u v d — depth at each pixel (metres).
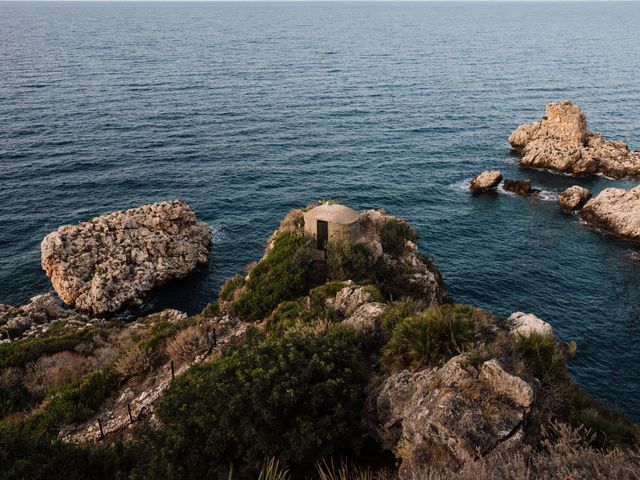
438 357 13.56
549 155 68.19
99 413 17.67
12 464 11.82
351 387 13.09
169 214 45.97
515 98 103.75
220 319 23.58
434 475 8.76
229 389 12.62
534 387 10.98
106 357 23.36
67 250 40.62
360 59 157.75
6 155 66.06
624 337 35.34
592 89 110.31
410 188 61.31
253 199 57.50
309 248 28.86
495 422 10.06
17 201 54.28
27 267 43.53
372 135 80.31
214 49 179.50
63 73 120.31
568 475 7.96
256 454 11.37
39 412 17.94
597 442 10.70
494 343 12.88
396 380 12.73
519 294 40.72
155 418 15.66
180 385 14.47
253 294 26.41
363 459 11.84
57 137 73.81
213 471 11.35
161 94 102.94
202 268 44.75
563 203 56.50
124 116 86.00
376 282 27.16
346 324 17.52
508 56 162.75
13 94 96.56
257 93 106.69
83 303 38.22
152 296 40.97
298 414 12.27
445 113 92.94
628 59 154.50
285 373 12.92
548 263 45.44
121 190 58.34
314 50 180.50
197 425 12.29
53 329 32.06
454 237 50.09
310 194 58.91
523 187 60.25
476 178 61.88
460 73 131.50
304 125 84.88
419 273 29.31
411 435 10.84
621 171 65.19
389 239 31.20
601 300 39.88
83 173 62.28
